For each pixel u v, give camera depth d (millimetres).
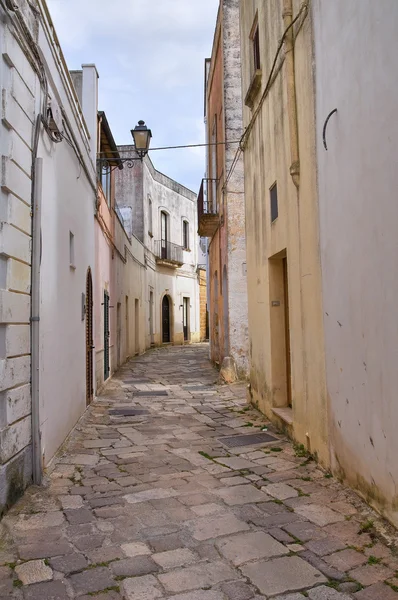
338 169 4453
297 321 5902
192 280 32375
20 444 4340
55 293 5844
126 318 18672
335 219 4562
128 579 3027
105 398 10227
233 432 7004
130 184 24172
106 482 4867
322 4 4762
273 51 6801
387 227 3539
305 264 5531
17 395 4254
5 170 3980
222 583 2980
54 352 5738
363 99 3875
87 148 8953
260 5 7578
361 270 4004
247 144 8820
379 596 2812
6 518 3904
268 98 7098
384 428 3656
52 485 4758
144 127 10125
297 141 5707
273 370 7398
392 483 3553
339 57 4348
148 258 25016
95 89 10117
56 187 5977
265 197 7457
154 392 11039
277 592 2877
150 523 3859
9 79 4105
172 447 6234
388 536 3473
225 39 12102
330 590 2885
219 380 12148
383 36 3510
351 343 4250
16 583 2996
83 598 2832
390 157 3465
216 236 14695
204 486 4727
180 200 30828
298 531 3664
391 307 3504
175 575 3074
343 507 4051
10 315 4066
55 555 3340
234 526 3789
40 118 4922
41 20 5109
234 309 11805
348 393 4348
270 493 4484
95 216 10289
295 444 6051
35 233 4723
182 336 30734
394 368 3477
